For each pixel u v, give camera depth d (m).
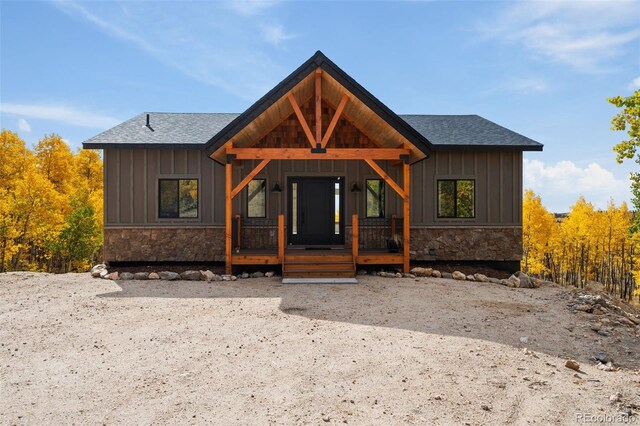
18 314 7.42
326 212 13.76
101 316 7.30
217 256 13.15
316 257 11.36
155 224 13.02
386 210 13.67
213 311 7.63
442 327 6.68
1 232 24.78
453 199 13.44
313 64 10.45
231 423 3.66
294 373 4.79
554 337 6.36
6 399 4.14
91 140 12.50
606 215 37.50
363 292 9.25
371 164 11.19
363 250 12.96
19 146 30.98
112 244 12.95
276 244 13.51
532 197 32.31
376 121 11.50
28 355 5.40
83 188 29.64
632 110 14.69
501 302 8.61
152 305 8.09
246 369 4.91
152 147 12.59
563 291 10.21
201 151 13.16
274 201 13.54
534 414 3.86
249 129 11.45
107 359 5.26
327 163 13.62
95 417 3.78
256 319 7.09
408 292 9.30
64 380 4.62
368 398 4.15
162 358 5.29
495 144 12.97
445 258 13.34
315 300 8.48
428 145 10.94
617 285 41.75
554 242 35.66
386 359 5.22
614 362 5.46
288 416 3.78
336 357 5.29
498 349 5.69
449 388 4.40
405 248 11.42
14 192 26.56
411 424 3.64
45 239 27.12
